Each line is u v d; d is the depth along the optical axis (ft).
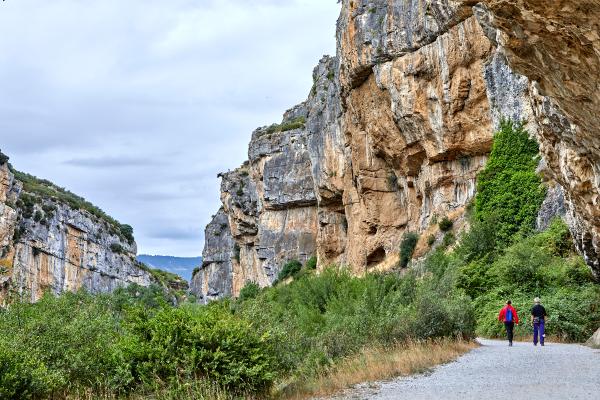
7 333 32.45
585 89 29.91
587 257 59.26
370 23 131.44
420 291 57.57
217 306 35.65
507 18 28.60
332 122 180.86
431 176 125.49
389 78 126.41
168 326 31.96
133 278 435.94
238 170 294.87
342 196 181.88
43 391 29.04
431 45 117.08
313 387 34.14
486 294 75.82
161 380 30.50
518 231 92.17
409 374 38.01
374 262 155.02
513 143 98.63
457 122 113.80
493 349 52.34
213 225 367.04
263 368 32.32
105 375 32.32
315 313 61.36
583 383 31.50
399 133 134.62
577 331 61.82
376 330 49.03
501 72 102.78
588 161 41.65
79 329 34.63
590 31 25.12
